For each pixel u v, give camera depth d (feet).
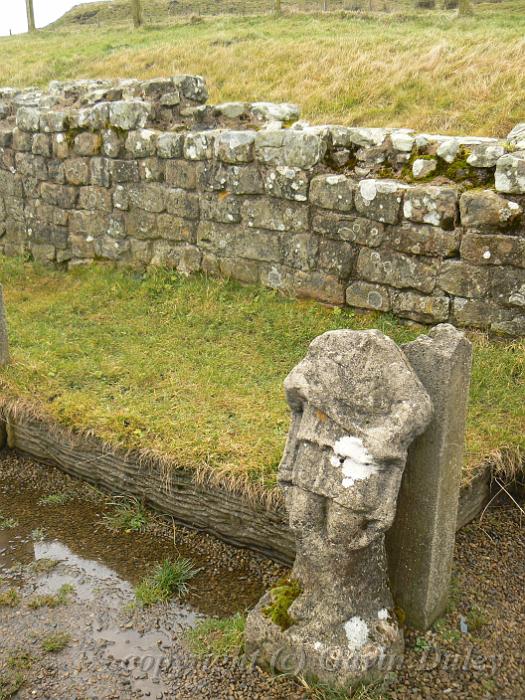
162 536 13.64
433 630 10.39
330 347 9.21
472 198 16.80
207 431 14.15
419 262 17.98
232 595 12.05
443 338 9.07
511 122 29.45
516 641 10.44
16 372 17.01
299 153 19.48
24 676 10.52
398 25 57.62
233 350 18.34
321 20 63.93
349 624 9.56
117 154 23.65
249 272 21.45
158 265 23.58
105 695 10.13
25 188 26.91
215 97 40.47
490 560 12.04
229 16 73.92
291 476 9.49
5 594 12.22
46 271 26.30
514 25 51.70
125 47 61.36
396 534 10.14
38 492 15.46
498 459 13.00
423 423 8.77
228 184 21.12
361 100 36.01
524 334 16.87
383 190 18.08
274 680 9.90
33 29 95.25
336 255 19.43
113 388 16.46
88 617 11.69
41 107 26.89
